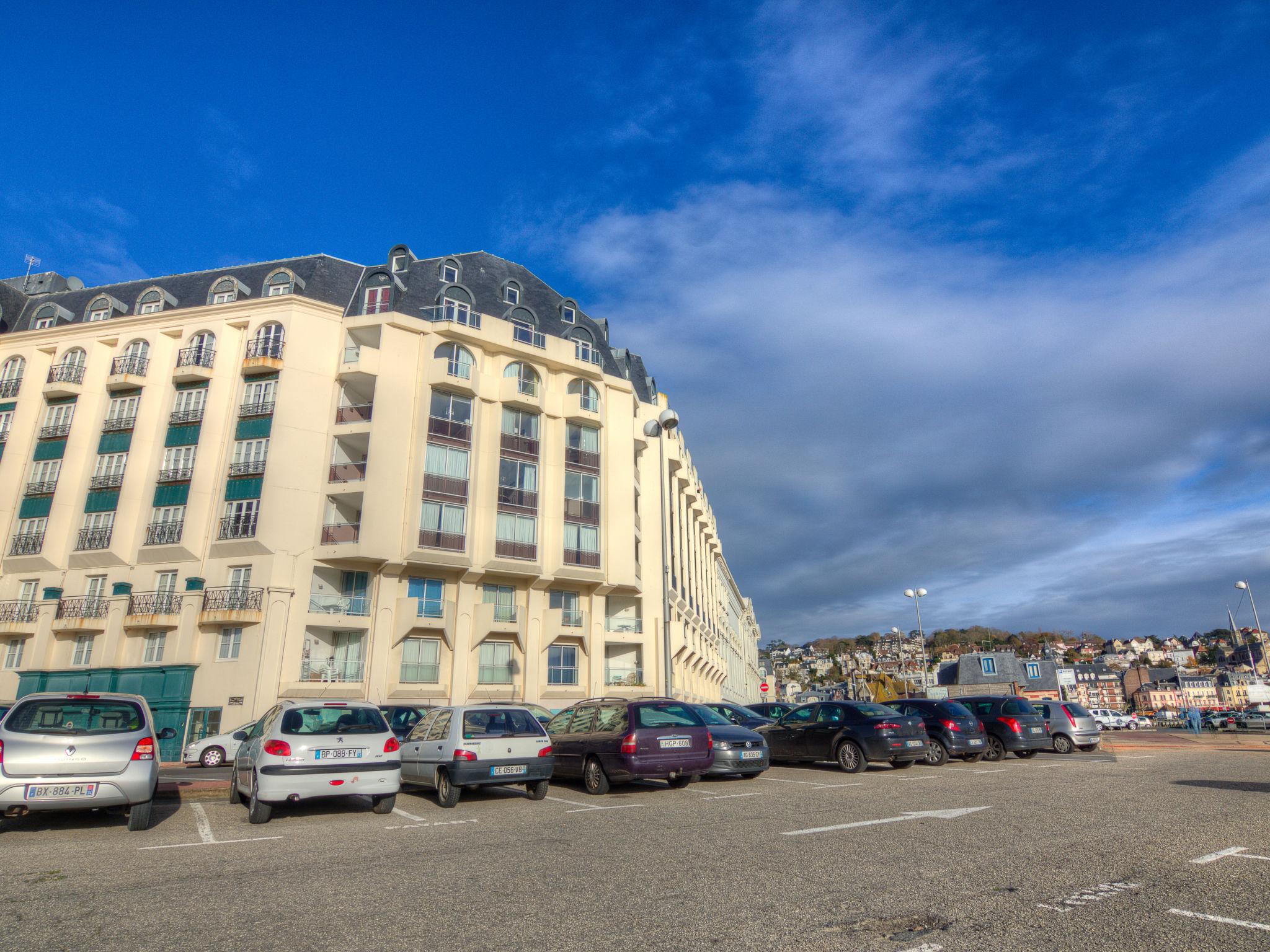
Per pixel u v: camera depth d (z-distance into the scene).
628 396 40.75
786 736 16.16
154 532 31.47
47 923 4.80
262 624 28.95
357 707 10.02
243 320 34.12
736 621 86.12
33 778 7.71
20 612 31.69
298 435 32.12
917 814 8.59
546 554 35.22
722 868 6.04
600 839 7.64
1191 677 141.25
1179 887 5.12
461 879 5.89
